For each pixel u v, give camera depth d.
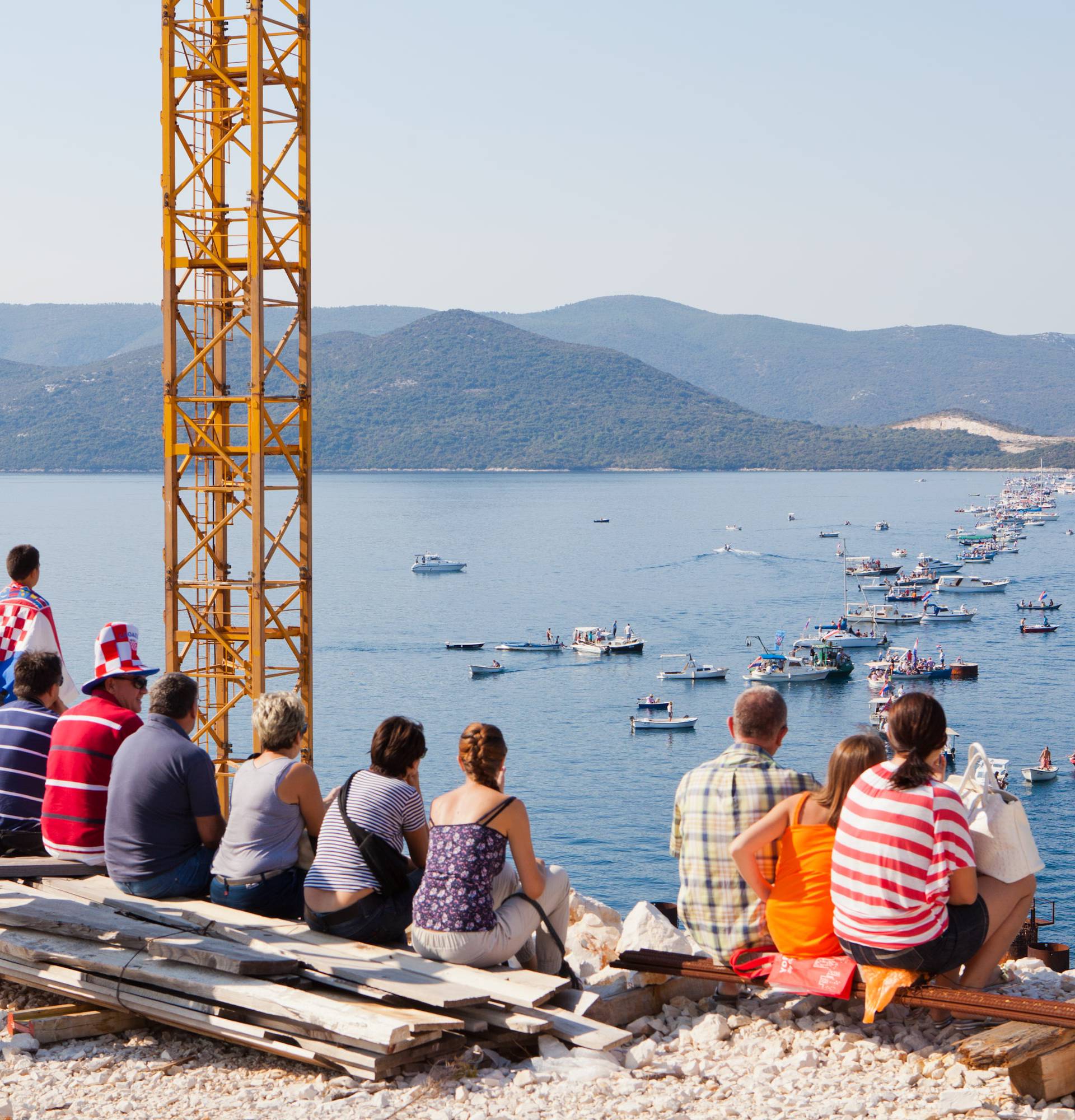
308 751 24.75
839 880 6.97
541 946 7.73
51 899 8.30
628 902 70.69
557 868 7.78
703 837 7.54
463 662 158.38
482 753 7.58
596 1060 6.67
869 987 6.89
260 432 23.25
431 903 7.37
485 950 7.30
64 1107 6.22
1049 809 89.88
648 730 119.56
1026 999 6.48
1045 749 100.56
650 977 7.78
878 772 6.94
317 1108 6.05
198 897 8.62
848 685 145.00
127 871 8.52
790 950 7.27
